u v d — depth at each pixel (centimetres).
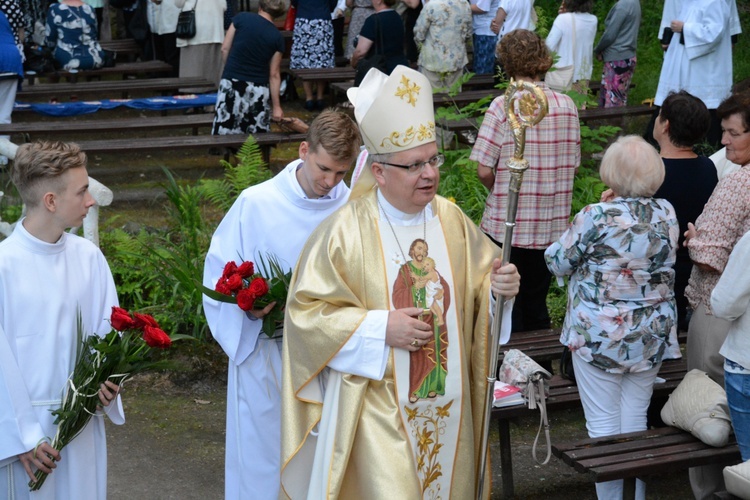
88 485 323
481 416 331
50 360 305
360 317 306
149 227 698
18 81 866
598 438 379
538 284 534
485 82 959
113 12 1262
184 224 640
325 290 311
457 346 321
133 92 1062
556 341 488
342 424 308
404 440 309
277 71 816
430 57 898
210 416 509
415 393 312
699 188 432
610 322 371
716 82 847
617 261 367
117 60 1138
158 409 513
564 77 888
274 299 342
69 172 302
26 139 890
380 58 705
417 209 317
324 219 327
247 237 359
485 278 332
